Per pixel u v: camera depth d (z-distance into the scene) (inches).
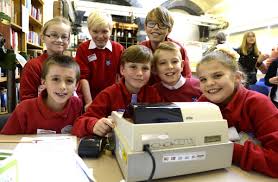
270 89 86.9
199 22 282.0
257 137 32.5
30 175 23.2
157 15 66.2
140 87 52.3
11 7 106.2
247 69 139.1
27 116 45.8
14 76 86.1
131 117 26.2
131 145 23.6
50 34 69.6
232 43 267.9
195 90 58.4
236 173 27.0
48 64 47.3
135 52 51.1
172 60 55.9
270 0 216.4
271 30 218.4
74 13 238.8
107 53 76.6
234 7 265.7
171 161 24.3
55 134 40.3
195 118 26.2
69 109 49.1
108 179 24.4
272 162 26.7
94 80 76.6
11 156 23.1
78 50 76.9
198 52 215.9
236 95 36.4
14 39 110.8
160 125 24.4
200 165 25.9
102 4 225.9
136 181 23.5
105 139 33.4
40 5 173.5
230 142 27.5
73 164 25.8
